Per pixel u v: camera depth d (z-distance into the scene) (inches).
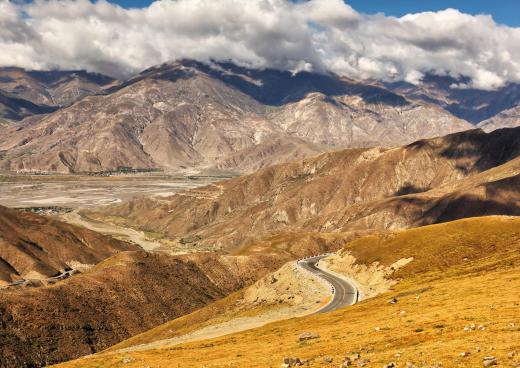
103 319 7564.0
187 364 2529.5
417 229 5900.6
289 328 3449.8
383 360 1801.2
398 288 4286.4
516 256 3959.2
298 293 5521.7
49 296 7431.1
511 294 2645.2
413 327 2333.9
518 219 5093.5
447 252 4933.6
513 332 1875.0
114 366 2859.3
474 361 1592.0
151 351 3284.9
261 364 2132.1
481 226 5187.0
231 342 3275.1
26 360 6156.5
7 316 6658.5
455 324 2203.5
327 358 1956.2
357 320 3068.4
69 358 6520.7
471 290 3041.3
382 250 5821.9
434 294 3253.0
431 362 1658.5
